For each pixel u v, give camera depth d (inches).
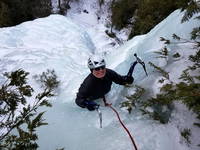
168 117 102.9
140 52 156.5
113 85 142.9
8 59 205.3
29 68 192.5
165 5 314.0
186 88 84.8
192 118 96.7
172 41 136.6
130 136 98.4
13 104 72.4
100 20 843.4
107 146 101.1
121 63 163.8
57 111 140.2
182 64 115.6
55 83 165.9
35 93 160.9
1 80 170.6
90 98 128.5
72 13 874.8
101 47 625.9
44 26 280.4
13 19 633.0
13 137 70.3
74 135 115.9
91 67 117.0
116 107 126.3
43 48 240.8
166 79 112.0
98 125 117.6
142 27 348.5
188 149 89.0
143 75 133.0
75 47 256.5
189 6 76.0
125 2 700.7
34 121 69.9
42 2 734.5
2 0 625.6
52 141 116.3
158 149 93.5
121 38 698.2
